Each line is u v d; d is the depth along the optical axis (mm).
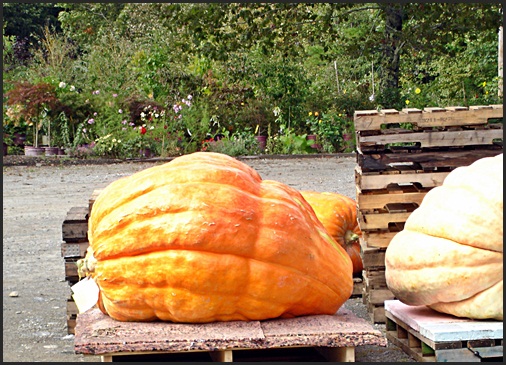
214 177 3508
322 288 3562
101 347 3207
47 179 12211
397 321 4051
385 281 4512
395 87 18188
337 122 16297
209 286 3348
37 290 5531
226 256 3361
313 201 5152
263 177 11898
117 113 15391
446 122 4453
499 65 15461
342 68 18875
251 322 3477
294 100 16922
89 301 3648
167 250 3369
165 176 3523
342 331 3350
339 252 3775
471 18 14695
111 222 3457
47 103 15484
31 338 4320
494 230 3621
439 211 3807
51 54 19359
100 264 3482
